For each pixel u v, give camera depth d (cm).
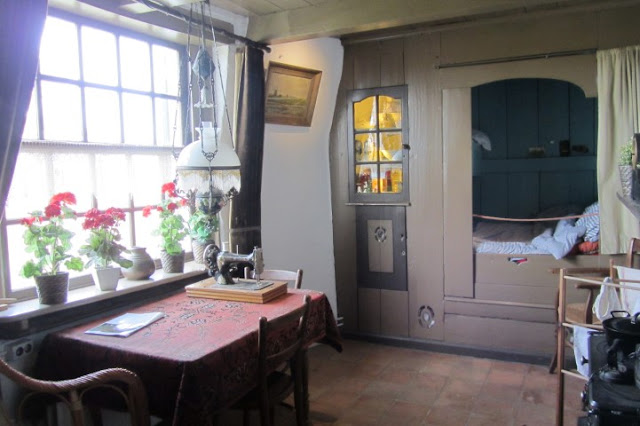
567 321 246
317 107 374
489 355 356
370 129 381
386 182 381
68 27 234
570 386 309
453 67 353
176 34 279
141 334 198
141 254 254
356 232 392
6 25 167
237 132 306
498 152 485
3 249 210
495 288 354
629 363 172
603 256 325
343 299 400
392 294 385
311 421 272
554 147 467
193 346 184
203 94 256
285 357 208
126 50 265
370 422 271
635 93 306
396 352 373
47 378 198
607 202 316
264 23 308
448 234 364
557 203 464
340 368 345
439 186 364
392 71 370
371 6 279
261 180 322
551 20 328
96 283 234
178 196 268
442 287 369
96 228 229
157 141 284
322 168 386
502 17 335
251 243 310
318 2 289
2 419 171
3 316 193
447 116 357
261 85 313
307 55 354
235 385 188
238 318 216
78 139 239
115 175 257
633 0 306
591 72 321
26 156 216
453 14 267
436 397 299
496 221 472
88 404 192
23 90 174
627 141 308
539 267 342
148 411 174
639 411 153
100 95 250
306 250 377
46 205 221
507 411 280
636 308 228
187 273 271
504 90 479
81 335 198
